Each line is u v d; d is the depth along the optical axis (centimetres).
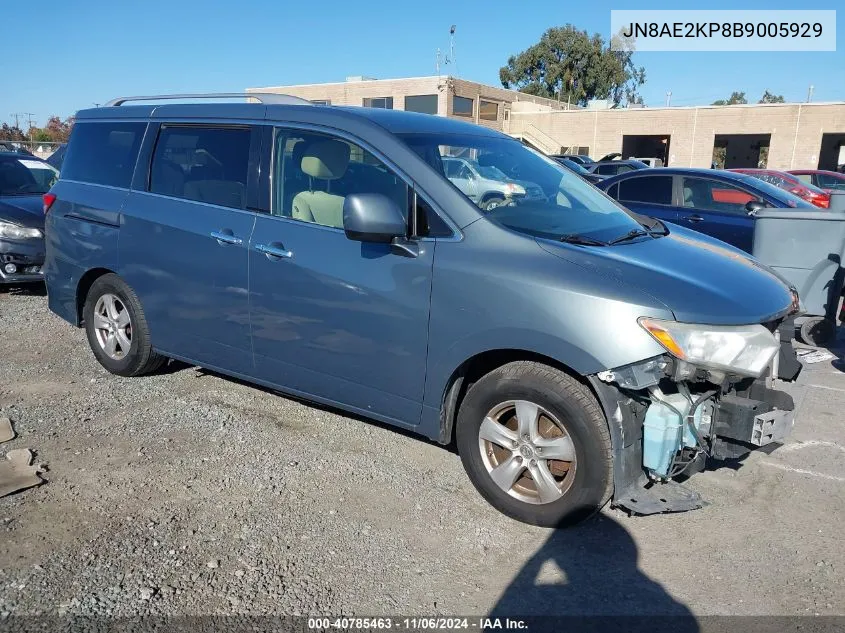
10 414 453
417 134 396
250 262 414
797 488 384
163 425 443
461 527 340
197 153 457
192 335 459
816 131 3772
